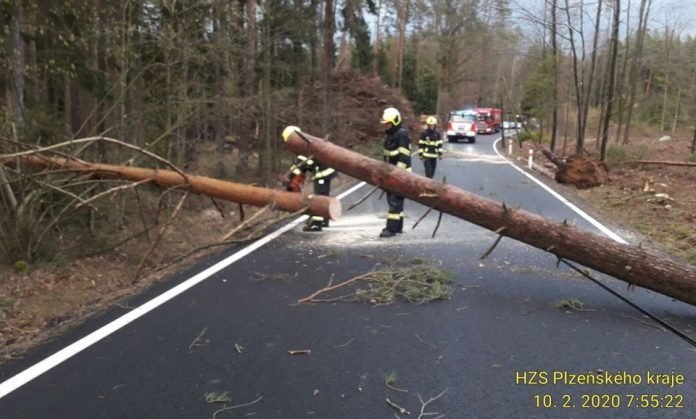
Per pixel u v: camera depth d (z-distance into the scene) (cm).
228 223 1038
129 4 952
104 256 755
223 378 411
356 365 434
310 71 1841
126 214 936
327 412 365
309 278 669
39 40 880
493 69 5503
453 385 404
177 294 606
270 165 1550
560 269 716
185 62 1035
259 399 381
